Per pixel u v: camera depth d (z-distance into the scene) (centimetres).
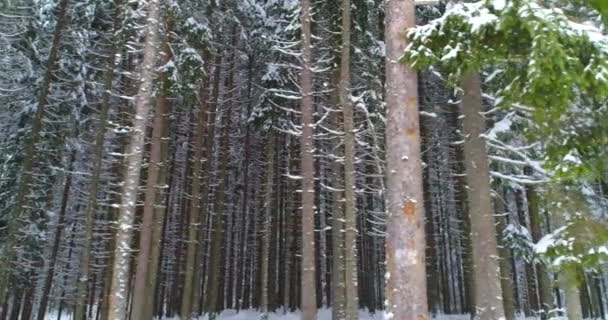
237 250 3197
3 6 1906
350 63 1788
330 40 1766
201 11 1814
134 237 2253
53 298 2672
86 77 2069
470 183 1005
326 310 2742
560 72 545
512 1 556
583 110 722
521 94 628
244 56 2384
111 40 1903
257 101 2267
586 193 955
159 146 1750
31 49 1942
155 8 1301
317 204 2767
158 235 1947
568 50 550
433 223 2561
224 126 2483
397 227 621
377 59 1781
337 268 1647
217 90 2267
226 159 2455
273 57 2052
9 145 2116
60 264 2606
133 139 1216
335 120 1814
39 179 2047
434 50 656
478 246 968
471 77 1051
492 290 939
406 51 655
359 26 1708
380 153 1995
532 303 2538
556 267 734
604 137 705
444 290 2858
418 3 719
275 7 2038
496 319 920
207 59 2106
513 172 1496
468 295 2622
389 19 698
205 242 2859
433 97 2152
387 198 648
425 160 2441
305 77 1577
